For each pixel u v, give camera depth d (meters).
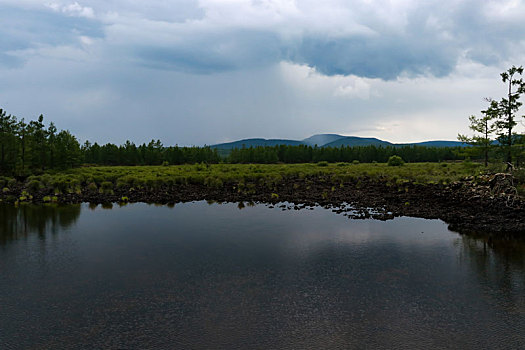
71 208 18.20
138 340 5.07
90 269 8.30
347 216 15.45
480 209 15.98
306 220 14.58
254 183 29.97
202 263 8.73
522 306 6.15
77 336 5.19
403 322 5.59
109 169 55.25
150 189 26.02
